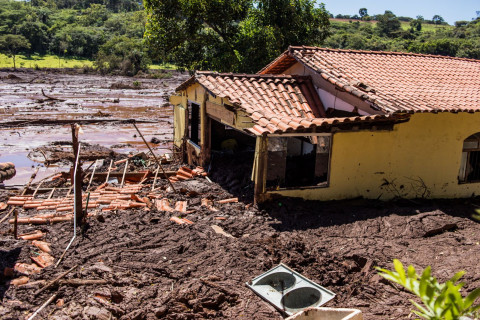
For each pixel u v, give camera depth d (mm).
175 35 29094
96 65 91625
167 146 26375
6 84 61469
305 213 12305
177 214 12133
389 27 143375
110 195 13758
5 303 7371
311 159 13773
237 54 27609
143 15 163250
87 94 54250
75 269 8688
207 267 8969
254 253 9625
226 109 14930
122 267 8852
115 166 18219
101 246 9812
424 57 19688
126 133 30203
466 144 15219
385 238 10898
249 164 16750
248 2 29828
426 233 11125
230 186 15125
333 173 13438
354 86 14109
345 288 8430
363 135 13531
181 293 7812
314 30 30672
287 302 7688
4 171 8688
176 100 20438
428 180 14828
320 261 9305
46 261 9031
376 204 13484
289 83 16203
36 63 99375
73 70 89188
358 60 17391
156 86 69188
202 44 30047
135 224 11195
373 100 13086
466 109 13516
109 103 46344
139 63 91500
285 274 8547
